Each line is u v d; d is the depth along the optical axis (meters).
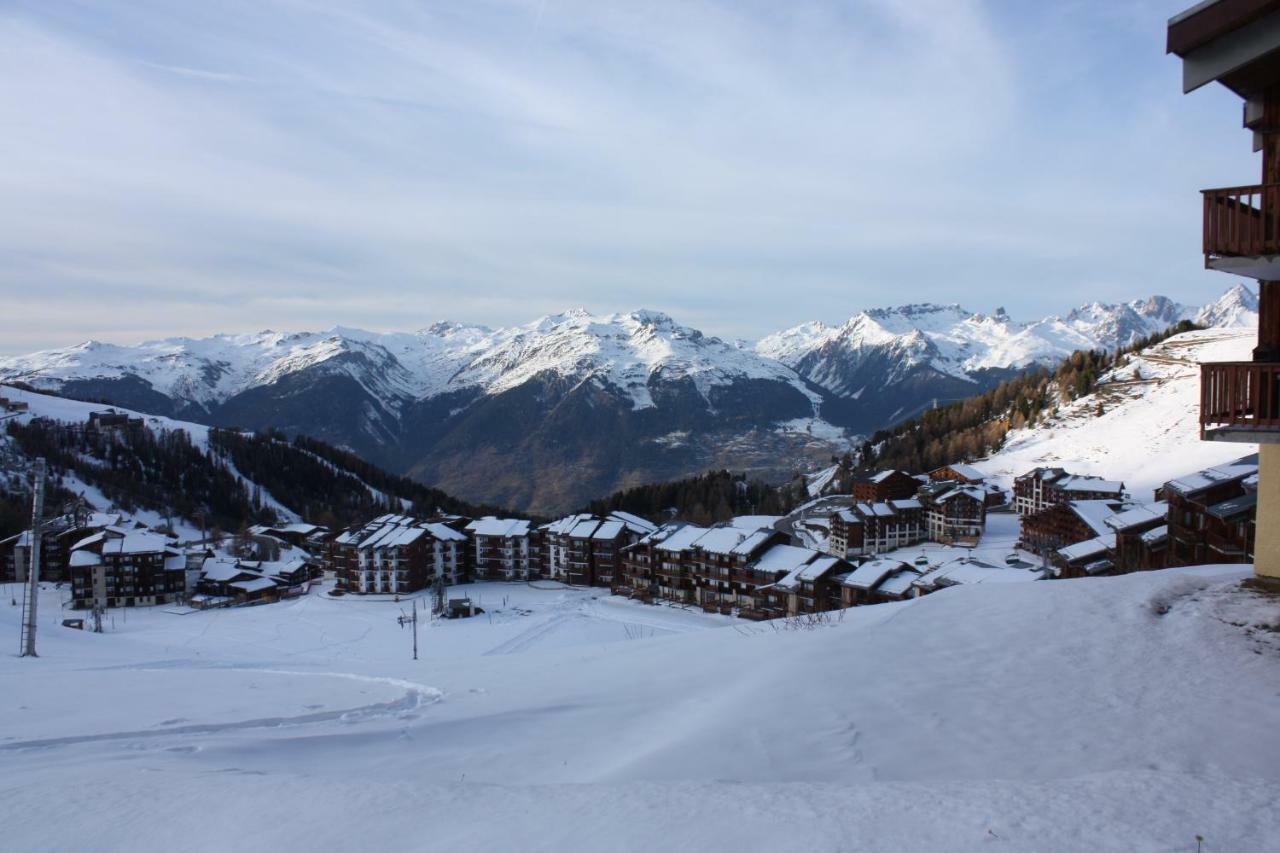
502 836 8.73
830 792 9.55
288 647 71.69
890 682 14.41
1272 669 13.17
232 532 152.12
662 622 78.69
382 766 13.98
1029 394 173.50
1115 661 14.22
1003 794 9.06
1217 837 7.71
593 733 15.18
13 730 16.92
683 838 8.24
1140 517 50.09
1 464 152.88
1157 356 166.12
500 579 111.75
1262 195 13.37
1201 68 14.30
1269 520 16.81
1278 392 14.39
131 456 177.25
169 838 9.44
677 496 160.38
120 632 80.50
